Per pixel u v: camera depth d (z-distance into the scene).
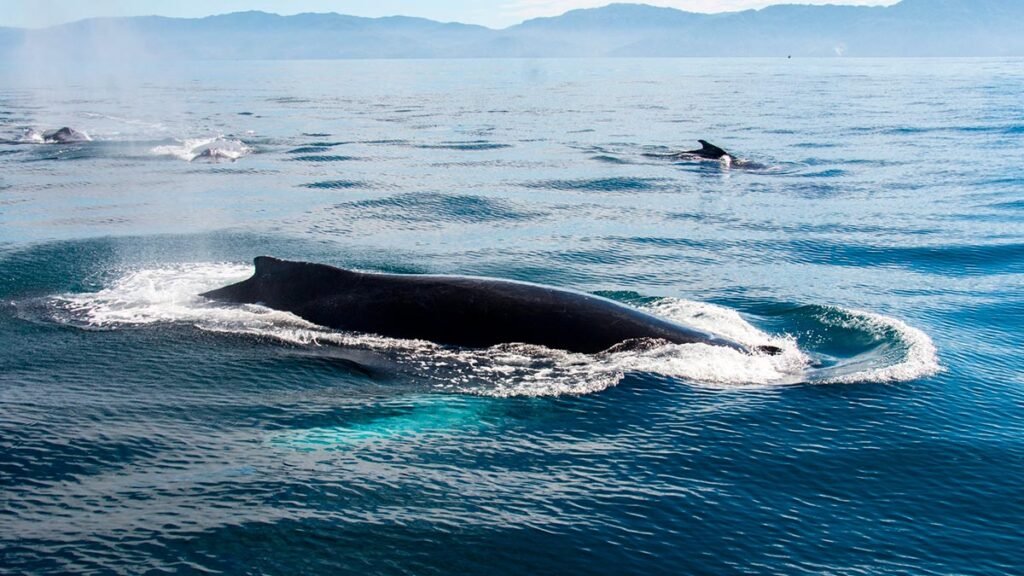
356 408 16.30
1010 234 35.94
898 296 26.02
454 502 12.67
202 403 16.48
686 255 31.59
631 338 19.36
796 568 11.27
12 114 101.88
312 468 13.68
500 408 16.38
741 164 59.94
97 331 20.73
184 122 94.12
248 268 27.28
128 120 96.00
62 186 46.75
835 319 22.56
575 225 37.41
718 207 43.00
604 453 14.48
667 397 16.95
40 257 28.33
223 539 11.50
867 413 16.38
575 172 55.31
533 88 192.00
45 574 10.67
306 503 12.52
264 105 127.44
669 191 48.16
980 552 11.77
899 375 18.38
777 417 16.08
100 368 18.36
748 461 14.27
